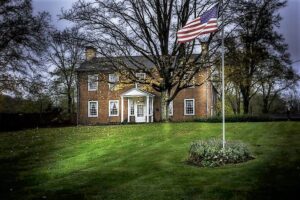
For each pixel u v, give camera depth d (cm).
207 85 4719
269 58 4309
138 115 4897
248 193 1010
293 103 7438
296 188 1027
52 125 4259
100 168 1377
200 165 1355
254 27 4059
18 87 3709
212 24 1469
